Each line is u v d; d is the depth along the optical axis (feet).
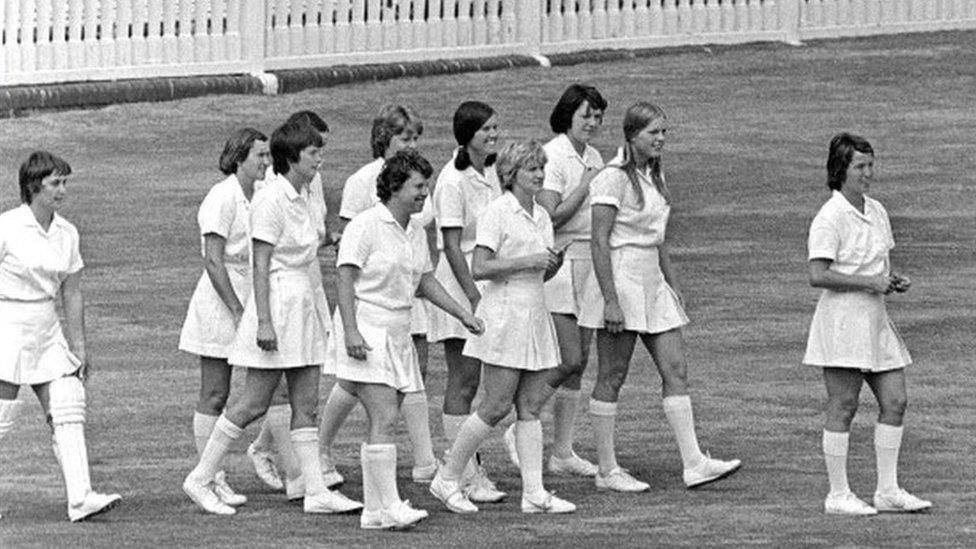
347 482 147.54
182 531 131.44
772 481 146.92
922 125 271.69
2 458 151.74
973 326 193.57
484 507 140.67
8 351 133.90
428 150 246.88
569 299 147.02
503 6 293.23
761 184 244.22
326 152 245.24
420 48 285.02
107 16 259.39
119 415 162.61
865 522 134.82
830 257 135.54
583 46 301.02
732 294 204.44
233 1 268.00
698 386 174.50
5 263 134.21
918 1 329.93
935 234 226.38
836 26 322.55
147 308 194.18
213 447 137.08
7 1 252.62
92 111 256.11
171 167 237.86
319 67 275.80
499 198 138.21
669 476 149.28
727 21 313.53
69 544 127.44
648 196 144.87
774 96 284.41
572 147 149.48
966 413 165.78
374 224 133.08
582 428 163.94
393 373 132.87
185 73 265.34
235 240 141.59
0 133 245.45
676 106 277.03
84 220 220.02
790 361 182.70
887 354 136.77
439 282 146.41
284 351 135.64
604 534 131.75
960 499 141.08
